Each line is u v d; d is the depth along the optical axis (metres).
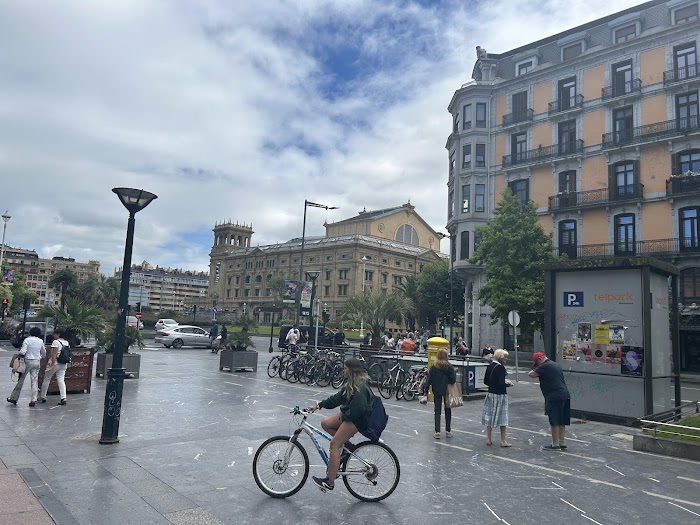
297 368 16.89
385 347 22.50
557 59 36.75
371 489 5.66
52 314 13.29
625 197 32.34
